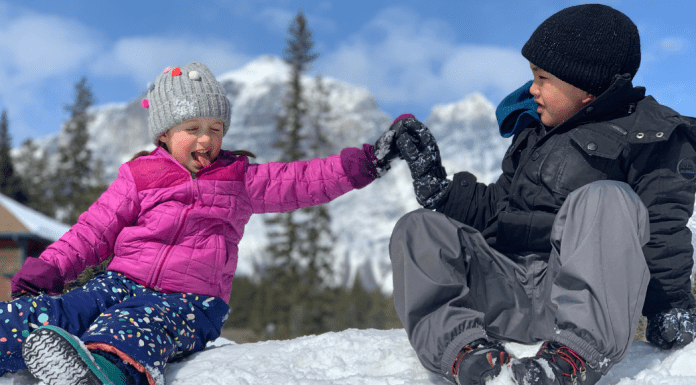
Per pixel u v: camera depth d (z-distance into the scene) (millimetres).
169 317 2191
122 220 2496
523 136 2213
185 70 2705
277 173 2717
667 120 1840
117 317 2006
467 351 1536
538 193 1997
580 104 2023
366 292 38312
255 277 34938
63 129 43281
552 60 1985
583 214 1616
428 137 2291
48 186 43531
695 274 2359
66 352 1674
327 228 29562
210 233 2529
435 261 1718
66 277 2383
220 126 2697
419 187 2236
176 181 2529
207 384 1888
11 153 45250
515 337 1868
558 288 1595
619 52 1944
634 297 1539
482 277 1891
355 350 2117
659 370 1654
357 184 2678
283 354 2150
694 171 1828
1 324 2014
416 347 1664
